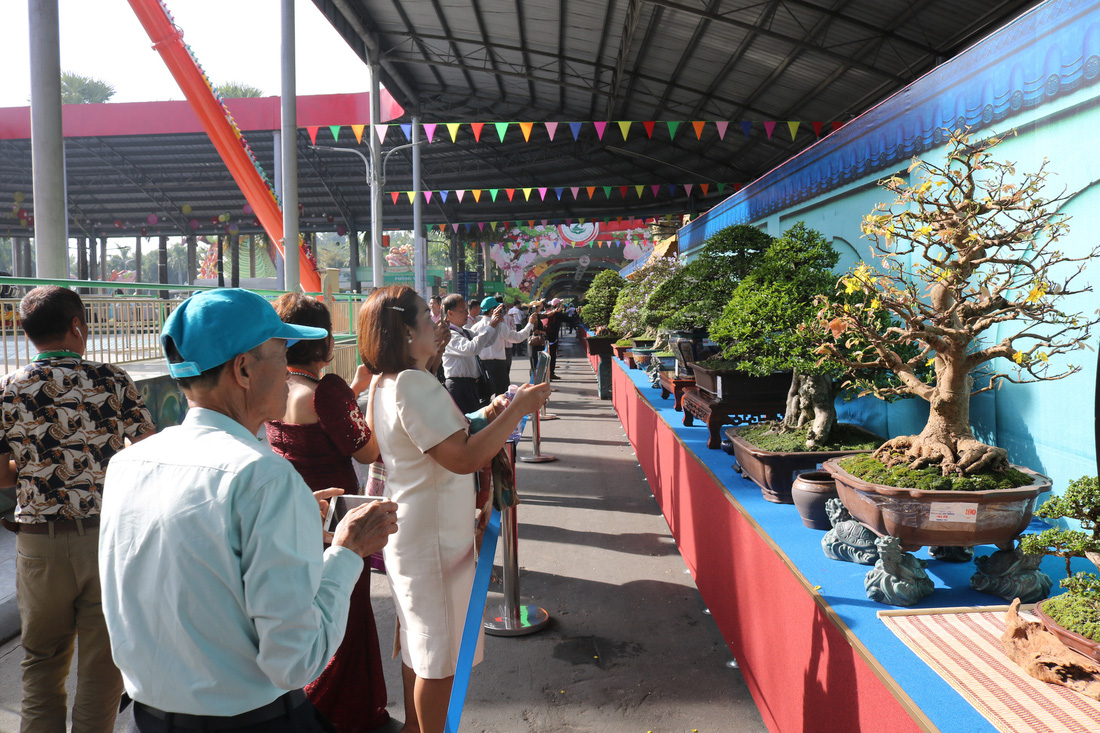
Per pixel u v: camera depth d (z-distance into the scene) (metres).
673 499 4.38
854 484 1.91
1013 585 1.81
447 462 1.82
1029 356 1.87
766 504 2.84
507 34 15.86
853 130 4.13
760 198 6.47
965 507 1.76
